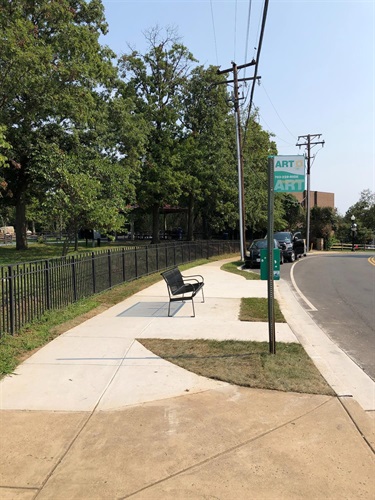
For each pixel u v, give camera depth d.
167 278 9.14
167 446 3.45
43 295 8.16
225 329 7.35
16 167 20.91
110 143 23.59
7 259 19.61
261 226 39.62
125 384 4.79
